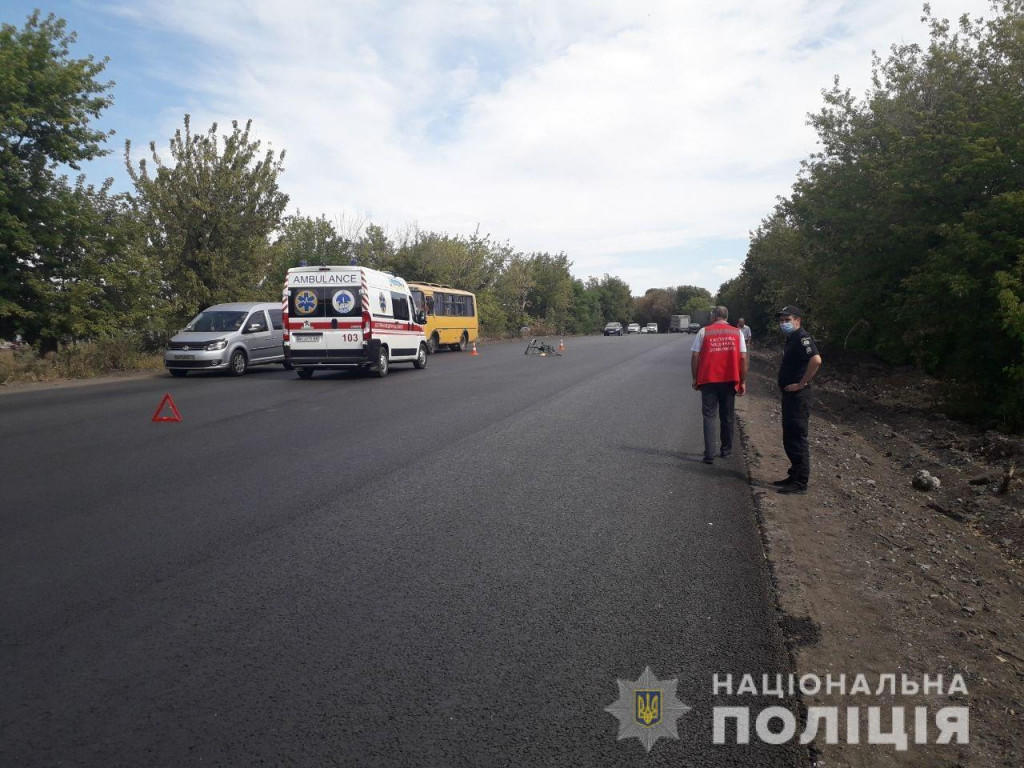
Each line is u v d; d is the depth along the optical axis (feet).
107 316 69.87
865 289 65.10
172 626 13.25
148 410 41.88
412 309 71.31
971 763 9.99
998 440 42.34
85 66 68.18
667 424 37.45
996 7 58.95
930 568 19.21
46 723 10.15
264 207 92.02
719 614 14.12
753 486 25.07
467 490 23.27
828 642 13.28
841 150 77.41
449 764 9.31
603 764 9.40
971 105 59.62
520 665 11.94
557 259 243.81
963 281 47.39
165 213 85.51
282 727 10.08
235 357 65.21
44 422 37.47
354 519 19.99
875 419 54.19
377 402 45.11
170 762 9.29
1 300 62.08
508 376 63.93
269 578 15.64
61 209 65.98
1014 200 45.16
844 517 22.76
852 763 9.73
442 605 14.29
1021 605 17.83
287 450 29.60
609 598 14.79
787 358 25.25
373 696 10.91
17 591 14.83
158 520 19.83
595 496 22.81
